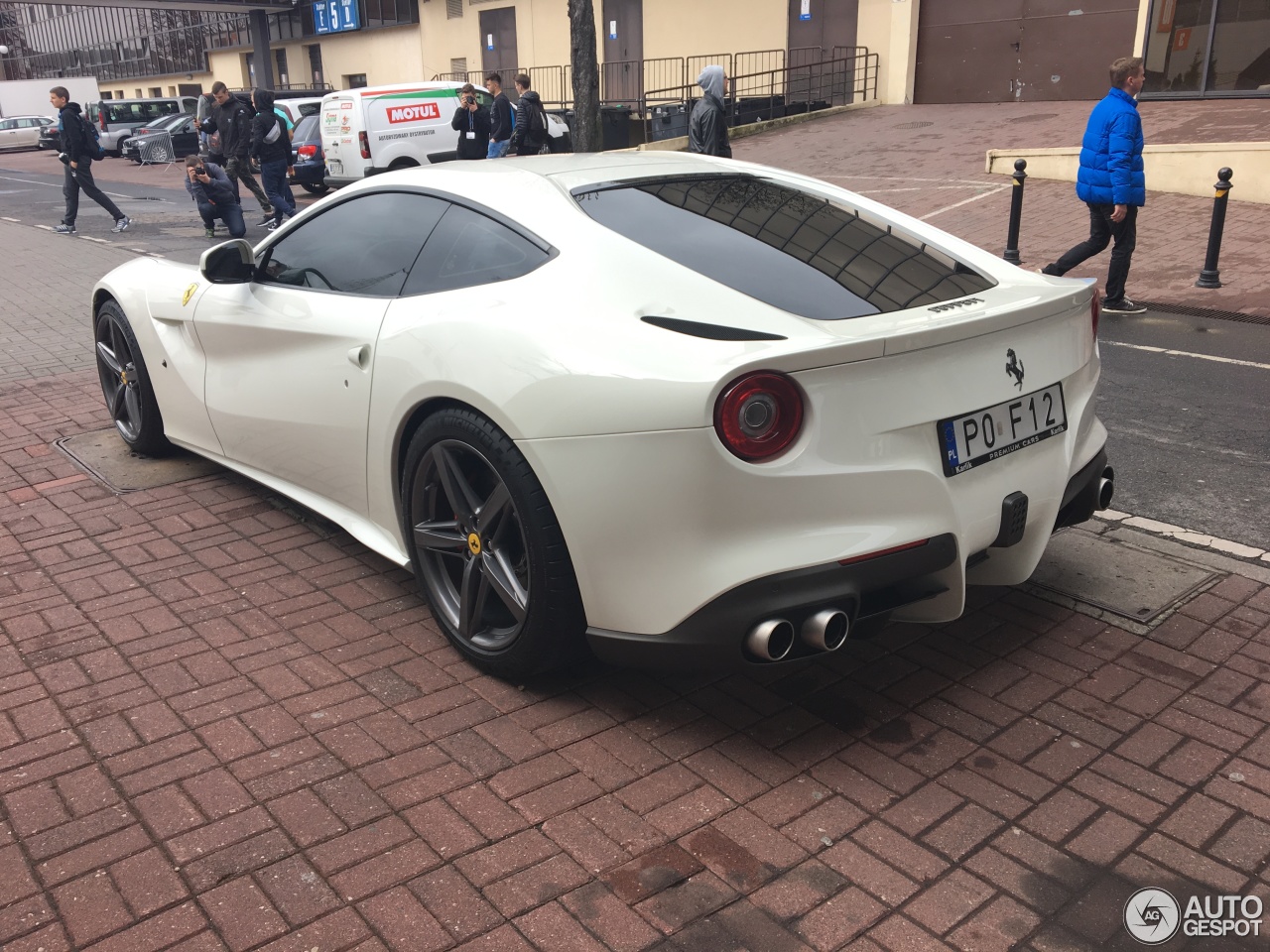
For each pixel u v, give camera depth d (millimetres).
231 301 4023
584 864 2305
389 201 3582
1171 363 6547
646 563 2555
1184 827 2396
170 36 49656
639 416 2463
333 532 4176
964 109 19078
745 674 3078
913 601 2730
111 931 2133
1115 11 17453
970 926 2119
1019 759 2654
